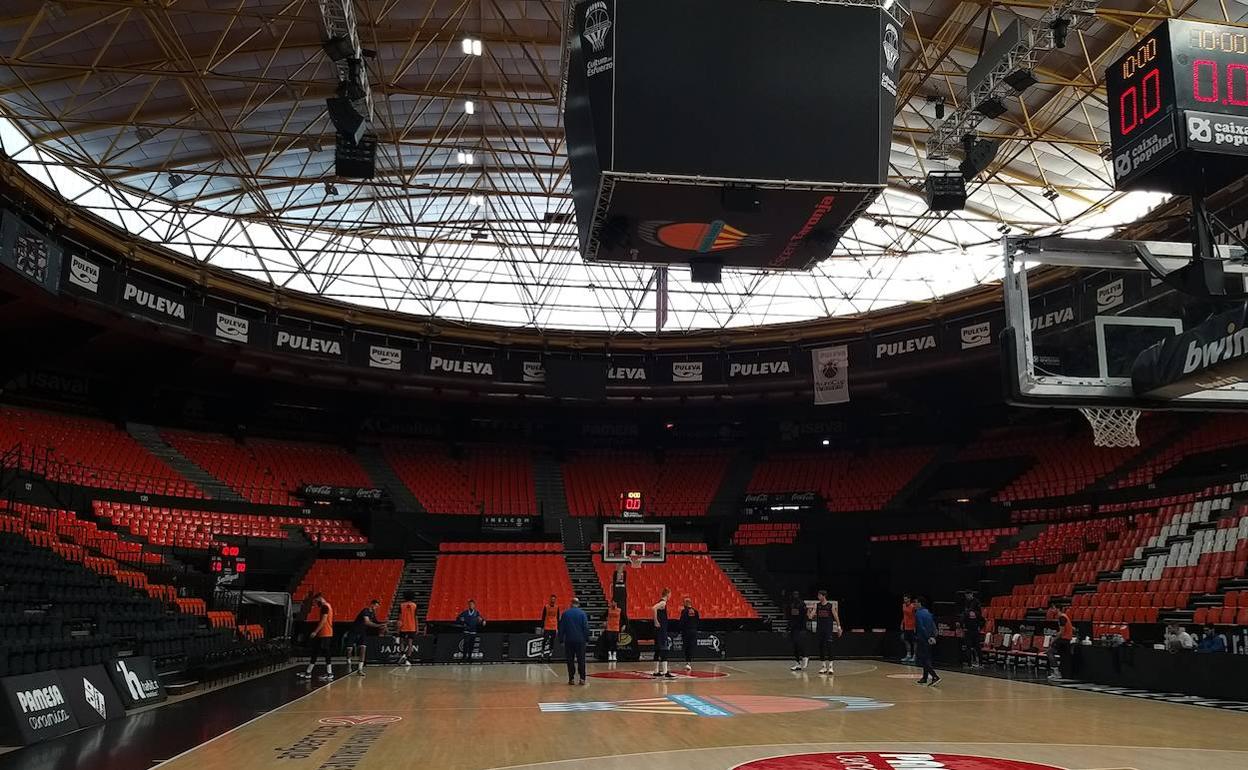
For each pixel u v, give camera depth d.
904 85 22.02
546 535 33.91
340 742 9.59
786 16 8.19
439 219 32.41
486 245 32.88
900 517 31.64
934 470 34.59
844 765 8.21
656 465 39.25
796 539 32.75
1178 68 5.31
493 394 34.75
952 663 22.83
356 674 19.66
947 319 31.31
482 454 38.72
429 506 34.38
